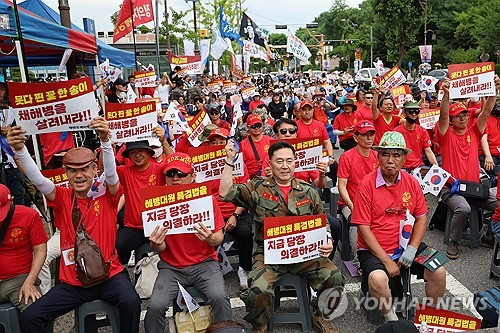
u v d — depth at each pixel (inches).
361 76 1320.1
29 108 144.9
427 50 1218.6
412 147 265.4
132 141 188.2
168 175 158.9
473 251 225.0
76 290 142.6
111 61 473.4
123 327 143.6
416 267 162.7
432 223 251.4
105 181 147.5
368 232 159.6
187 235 156.3
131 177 189.9
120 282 144.7
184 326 144.1
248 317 153.8
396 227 161.2
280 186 161.9
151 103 189.0
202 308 148.2
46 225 264.7
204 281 152.1
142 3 474.6
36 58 378.0
